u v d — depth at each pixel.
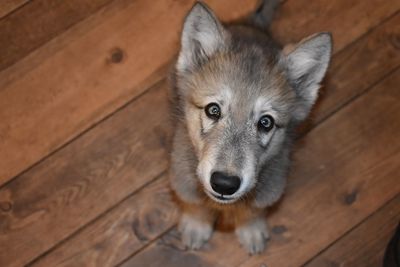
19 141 1.10
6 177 1.08
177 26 1.15
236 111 0.90
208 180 0.88
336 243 1.08
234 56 0.94
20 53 1.12
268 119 0.92
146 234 1.08
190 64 0.95
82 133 1.10
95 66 1.13
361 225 1.09
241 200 0.99
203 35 0.95
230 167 0.87
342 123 1.12
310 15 1.16
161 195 1.09
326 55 0.93
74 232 1.07
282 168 0.98
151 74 1.13
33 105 1.11
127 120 1.11
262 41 1.00
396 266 1.01
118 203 1.08
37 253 1.06
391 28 1.16
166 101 1.11
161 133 1.11
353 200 1.10
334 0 1.16
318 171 1.11
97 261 1.06
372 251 1.08
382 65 1.15
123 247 1.07
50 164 1.09
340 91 1.13
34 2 1.14
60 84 1.12
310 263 1.07
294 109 0.95
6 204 1.07
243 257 1.07
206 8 0.92
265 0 1.09
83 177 1.09
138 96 1.12
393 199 1.10
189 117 0.94
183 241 1.07
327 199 1.10
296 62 0.95
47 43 1.13
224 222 1.08
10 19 1.14
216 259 1.07
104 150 1.10
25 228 1.07
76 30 1.14
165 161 1.10
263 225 1.07
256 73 0.92
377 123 1.13
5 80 1.11
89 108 1.11
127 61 1.13
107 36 1.14
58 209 1.08
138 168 1.10
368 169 1.11
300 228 1.09
